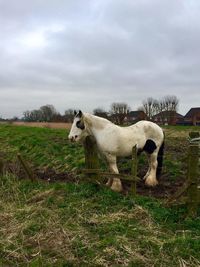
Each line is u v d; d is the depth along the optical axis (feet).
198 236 9.77
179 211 11.25
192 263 8.62
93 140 14.58
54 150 22.97
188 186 10.96
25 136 29.14
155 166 15.51
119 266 8.61
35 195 14.16
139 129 14.88
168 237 9.87
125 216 11.23
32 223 11.18
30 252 9.55
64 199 13.28
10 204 13.41
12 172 18.60
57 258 9.16
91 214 11.66
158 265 8.63
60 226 10.84
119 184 14.20
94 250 9.33
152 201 12.50
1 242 10.09
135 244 9.51
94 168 14.35
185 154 19.61
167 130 38.04
